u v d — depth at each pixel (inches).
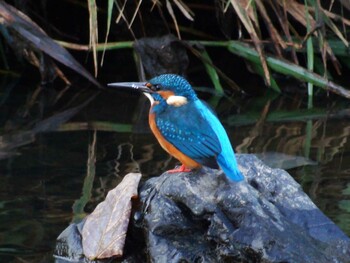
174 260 304.8
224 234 304.8
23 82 595.5
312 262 294.4
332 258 301.1
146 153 442.9
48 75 589.3
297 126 495.5
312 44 585.6
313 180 402.6
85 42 636.7
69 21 642.2
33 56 592.7
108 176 407.2
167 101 331.3
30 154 442.6
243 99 561.3
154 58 585.0
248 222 304.8
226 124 499.2
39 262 320.5
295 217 322.3
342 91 556.1
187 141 320.2
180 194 320.8
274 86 581.3
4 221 355.6
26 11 608.7
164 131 325.7
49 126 493.7
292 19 623.5
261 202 315.3
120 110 529.3
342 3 574.9
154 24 622.8
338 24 609.0
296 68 565.6
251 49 579.8
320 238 313.6
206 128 319.0
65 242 332.8
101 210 338.6
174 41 583.5
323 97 570.3
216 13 604.4
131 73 610.2
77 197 382.0
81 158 436.1
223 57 632.4
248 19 548.7
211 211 312.5
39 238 340.2
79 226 338.6
